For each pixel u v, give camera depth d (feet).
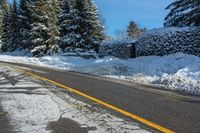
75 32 147.95
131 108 27.37
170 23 97.14
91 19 147.95
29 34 152.76
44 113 25.09
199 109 27.55
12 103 28.89
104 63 77.97
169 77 48.65
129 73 64.03
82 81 47.55
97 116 24.27
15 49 203.51
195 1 89.20
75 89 38.22
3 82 43.47
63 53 141.69
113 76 59.31
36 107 27.27
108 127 21.20
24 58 129.18
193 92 38.75
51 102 29.48
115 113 25.34
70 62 108.47
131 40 111.86
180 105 29.27
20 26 190.39
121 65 69.92
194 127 21.53
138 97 33.45
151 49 85.76
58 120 22.99
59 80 47.65
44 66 85.15
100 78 53.88
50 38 146.92
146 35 88.79
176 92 38.06
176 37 78.28
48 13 146.82
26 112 25.41
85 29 147.84
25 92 35.12
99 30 151.84
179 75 50.83
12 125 21.63
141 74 59.57
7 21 218.18
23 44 180.75
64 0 159.43
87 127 21.20
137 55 92.99
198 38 72.95
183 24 93.76
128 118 23.73
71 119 23.31
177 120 23.36
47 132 20.07
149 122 22.61
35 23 146.92
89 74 62.08
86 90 37.63
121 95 34.55
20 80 46.03
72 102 29.71
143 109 27.07
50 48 147.84
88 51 139.03
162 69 62.18
